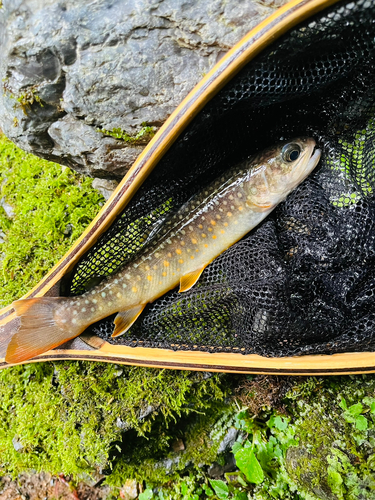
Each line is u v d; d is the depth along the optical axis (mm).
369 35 219
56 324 291
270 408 339
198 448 356
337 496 294
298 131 283
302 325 258
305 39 213
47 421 341
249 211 283
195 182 290
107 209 260
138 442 348
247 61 214
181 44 254
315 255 265
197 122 238
